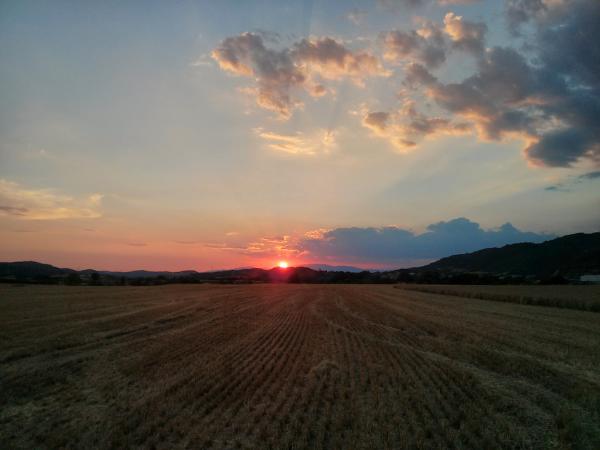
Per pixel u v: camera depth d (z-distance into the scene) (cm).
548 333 2383
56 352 1678
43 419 951
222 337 2119
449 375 1378
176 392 1146
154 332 2262
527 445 841
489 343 2031
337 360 1592
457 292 6391
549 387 1282
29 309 3228
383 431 877
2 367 1430
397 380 1301
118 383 1245
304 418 945
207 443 816
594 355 1762
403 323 2786
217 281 12925
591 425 962
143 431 871
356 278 15100
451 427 903
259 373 1363
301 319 2981
